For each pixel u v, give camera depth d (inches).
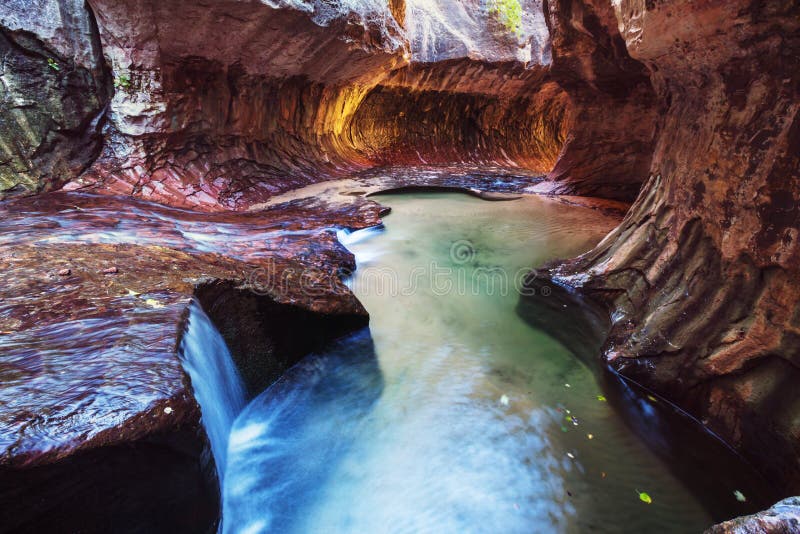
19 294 123.7
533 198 463.8
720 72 143.6
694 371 146.9
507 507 122.6
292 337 179.0
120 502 84.8
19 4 257.1
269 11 335.3
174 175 339.9
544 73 735.1
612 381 171.9
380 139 664.4
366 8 448.5
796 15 106.8
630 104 411.5
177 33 310.0
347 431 151.5
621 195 451.8
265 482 130.8
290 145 487.2
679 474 131.1
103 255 161.3
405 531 116.7
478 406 162.9
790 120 115.3
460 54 653.9
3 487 69.4
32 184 268.5
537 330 217.8
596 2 315.6
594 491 127.2
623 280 207.9
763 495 119.5
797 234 112.9
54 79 277.4
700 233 162.1
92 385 86.7
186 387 91.7
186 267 164.9
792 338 115.9
